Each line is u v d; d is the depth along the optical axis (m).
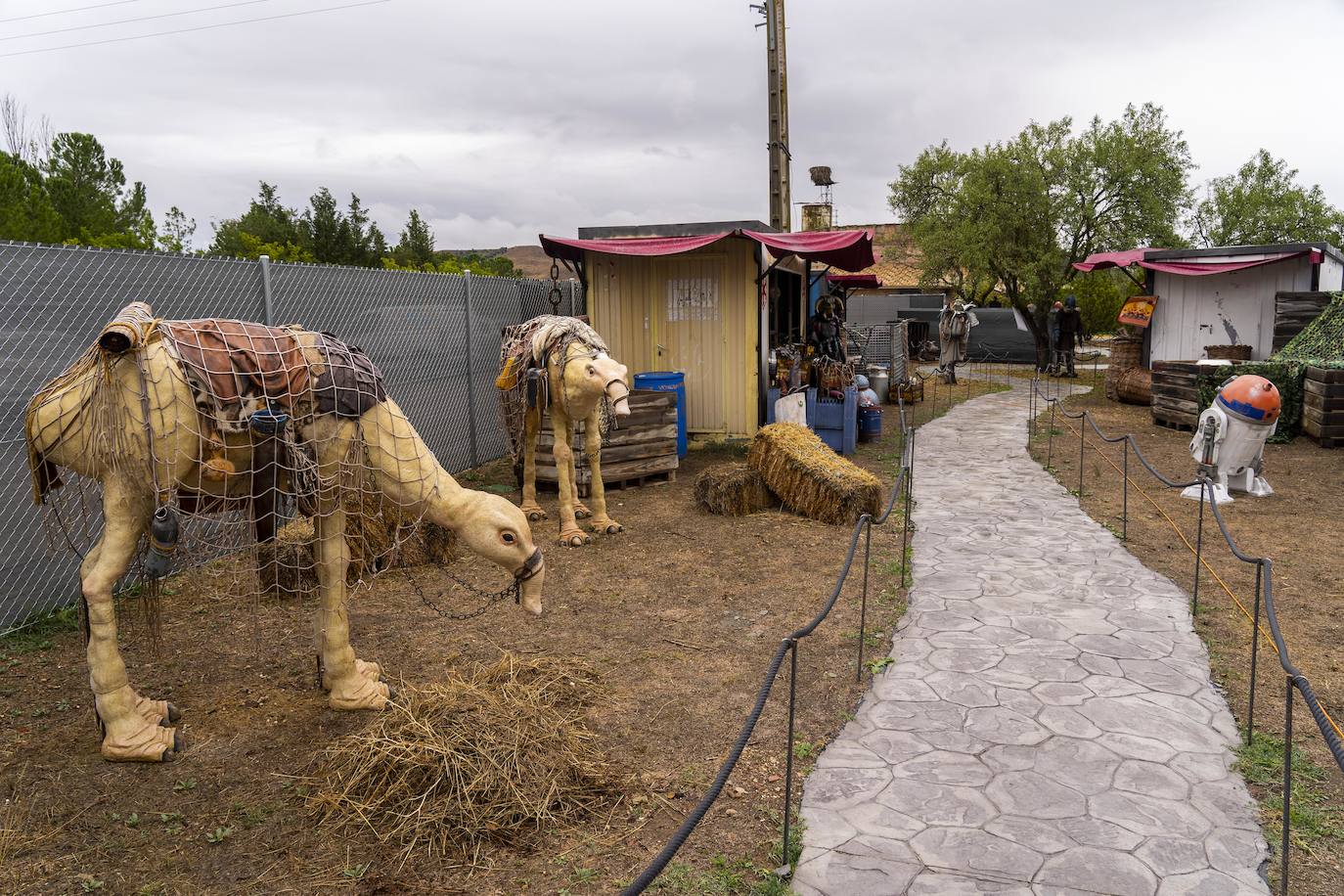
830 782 4.08
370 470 4.50
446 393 11.07
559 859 3.54
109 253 6.49
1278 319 15.67
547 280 13.83
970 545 8.01
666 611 6.40
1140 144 25.47
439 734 4.01
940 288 33.22
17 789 4.06
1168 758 4.22
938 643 5.70
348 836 3.70
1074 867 3.42
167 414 4.00
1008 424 16.28
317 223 28.17
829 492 8.74
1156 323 18.55
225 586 6.81
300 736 4.59
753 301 12.80
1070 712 4.71
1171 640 5.69
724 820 3.79
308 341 4.46
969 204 26.86
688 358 13.14
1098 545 7.96
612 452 10.14
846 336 19.86
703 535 8.41
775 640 5.84
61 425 4.11
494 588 6.92
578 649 5.73
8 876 3.45
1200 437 9.59
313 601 6.61
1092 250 26.72
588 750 4.27
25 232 19.16
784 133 19.28
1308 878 3.34
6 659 5.54
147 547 4.50
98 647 4.25
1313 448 12.44
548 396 8.17
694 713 4.80
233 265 7.63
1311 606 6.25
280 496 4.78
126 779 4.18
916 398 19.69
